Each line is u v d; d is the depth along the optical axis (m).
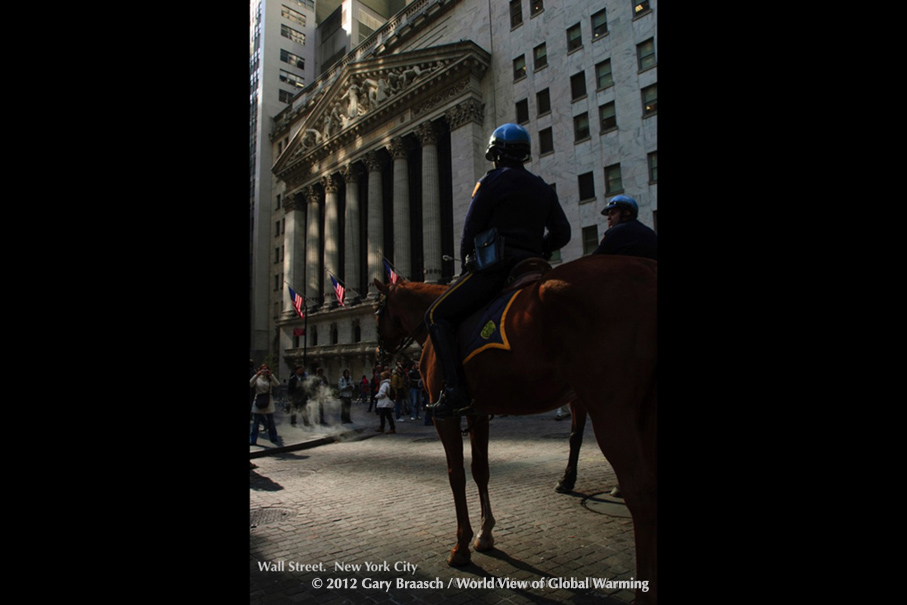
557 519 4.76
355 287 45.56
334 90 48.25
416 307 4.40
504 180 3.30
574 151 30.45
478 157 35.84
